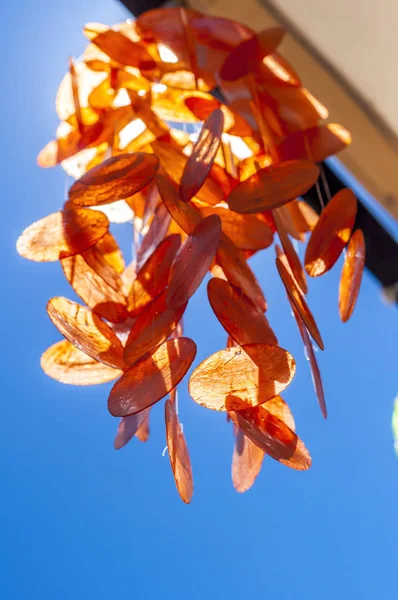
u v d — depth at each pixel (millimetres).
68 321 581
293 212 658
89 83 627
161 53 615
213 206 614
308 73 722
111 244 628
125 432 590
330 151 615
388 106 724
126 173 581
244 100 611
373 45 708
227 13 696
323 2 694
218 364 575
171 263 583
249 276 598
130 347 563
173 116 639
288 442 582
